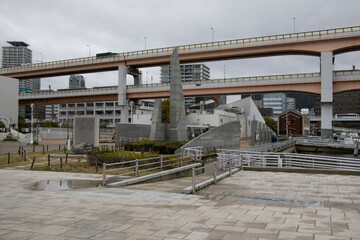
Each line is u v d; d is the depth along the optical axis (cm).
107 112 12375
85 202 1050
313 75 6212
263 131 5131
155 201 1070
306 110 17138
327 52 6088
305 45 6278
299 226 766
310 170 1947
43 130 7425
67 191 1275
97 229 737
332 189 1362
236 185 1464
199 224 783
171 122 3334
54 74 8962
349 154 5534
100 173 1855
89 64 8269
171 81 3344
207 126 7125
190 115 7969
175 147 2850
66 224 780
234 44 6731
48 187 1380
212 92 6969
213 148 3325
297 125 11125
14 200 1084
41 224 780
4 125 6556
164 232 715
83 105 12750
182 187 1449
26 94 8981
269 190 1330
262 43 6506
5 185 1432
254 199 1126
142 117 8212
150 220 819
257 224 785
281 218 846
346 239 661
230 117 8312
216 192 1274
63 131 7450
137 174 1683
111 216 860
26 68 9012
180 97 3388
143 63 7738
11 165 2236
